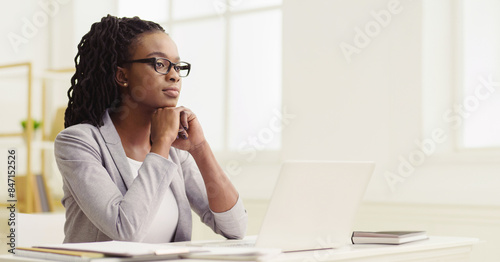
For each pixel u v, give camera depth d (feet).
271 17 12.82
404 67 10.53
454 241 5.48
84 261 3.45
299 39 11.87
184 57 14.15
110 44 5.59
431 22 10.40
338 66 11.34
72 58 15.35
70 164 5.17
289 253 4.20
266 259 3.59
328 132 11.43
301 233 4.37
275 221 4.18
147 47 5.61
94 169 5.16
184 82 14.10
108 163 5.43
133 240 4.85
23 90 14.92
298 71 11.87
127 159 5.56
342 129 11.26
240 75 13.25
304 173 4.20
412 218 10.29
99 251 3.62
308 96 11.73
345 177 4.53
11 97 14.83
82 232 5.45
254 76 13.04
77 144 5.29
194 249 3.85
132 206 4.86
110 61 5.60
